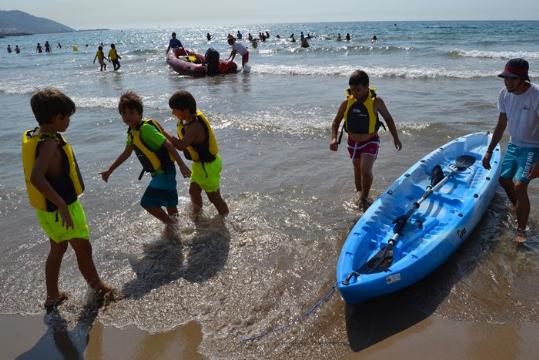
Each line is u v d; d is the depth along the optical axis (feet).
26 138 10.69
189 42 162.91
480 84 40.11
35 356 10.52
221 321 11.32
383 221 14.98
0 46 243.81
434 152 19.36
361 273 12.16
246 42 130.52
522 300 11.63
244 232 15.65
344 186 19.24
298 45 106.01
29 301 12.48
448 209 15.67
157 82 53.36
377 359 9.91
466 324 10.89
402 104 32.94
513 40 100.78
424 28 195.31
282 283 12.72
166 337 10.86
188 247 14.83
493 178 16.80
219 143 26.11
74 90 48.93
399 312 11.47
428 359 9.84
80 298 12.42
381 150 23.34
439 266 12.98
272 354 10.20
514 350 9.98
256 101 37.04
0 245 15.61
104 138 27.94
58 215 11.28
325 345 10.43
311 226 15.96
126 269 13.75
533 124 13.94
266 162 22.65
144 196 15.64
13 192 20.13
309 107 33.58
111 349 10.59
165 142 14.43
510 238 14.49
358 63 62.49
